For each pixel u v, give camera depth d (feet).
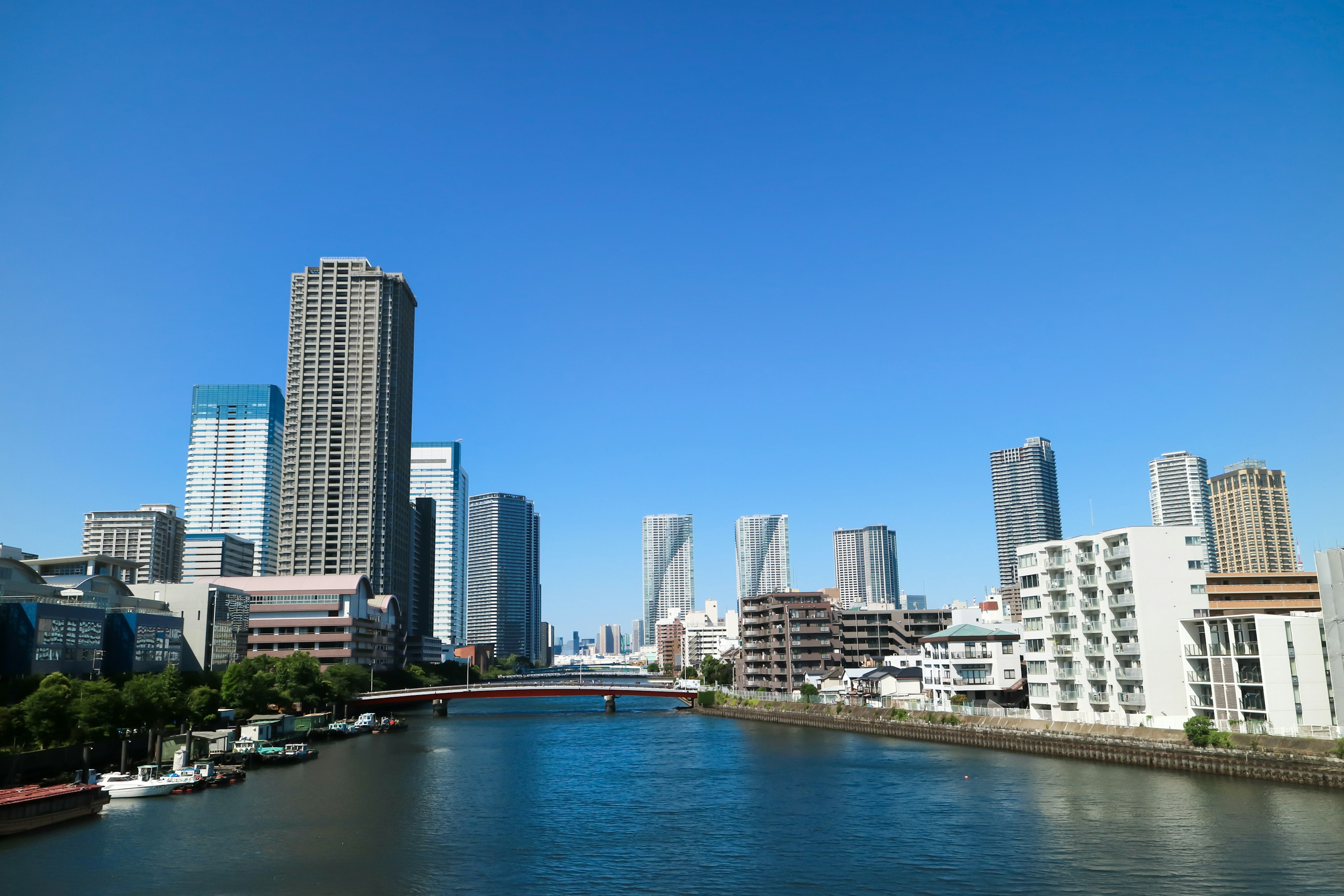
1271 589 634.02
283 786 369.30
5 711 328.90
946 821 282.97
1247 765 334.24
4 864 235.20
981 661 572.10
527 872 230.68
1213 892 201.98
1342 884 204.95
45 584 490.49
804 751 488.44
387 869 232.94
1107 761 394.52
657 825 288.30
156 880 221.46
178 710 412.77
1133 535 446.60
